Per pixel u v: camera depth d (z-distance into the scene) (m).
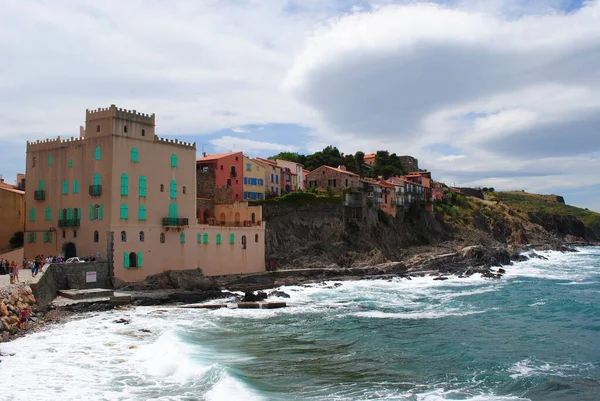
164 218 68.12
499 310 56.94
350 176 122.19
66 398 26.38
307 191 113.38
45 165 70.31
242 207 88.12
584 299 66.44
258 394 27.11
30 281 48.38
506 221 194.00
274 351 37.38
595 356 36.28
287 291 73.00
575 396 28.03
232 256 78.88
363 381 30.25
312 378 30.69
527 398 27.62
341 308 58.12
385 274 93.25
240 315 53.06
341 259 101.06
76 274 58.00
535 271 107.81
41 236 69.81
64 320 47.00
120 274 63.00
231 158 98.81
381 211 126.94
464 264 106.56
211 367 30.89
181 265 70.44
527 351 37.84
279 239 97.12
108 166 63.38
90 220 64.25
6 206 74.38
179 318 50.56
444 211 163.38
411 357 36.00
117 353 35.41
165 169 69.31
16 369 31.14
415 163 199.25
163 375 30.47
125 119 64.88
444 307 59.34
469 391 28.70
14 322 40.81
